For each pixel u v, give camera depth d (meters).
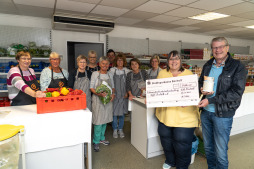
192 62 6.25
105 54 4.74
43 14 3.74
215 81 1.73
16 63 3.54
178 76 1.72
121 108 3.09
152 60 3.28
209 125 1.87
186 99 1.70
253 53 7.85
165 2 2.94
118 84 3.05
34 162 1.57
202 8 3.26
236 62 1.62
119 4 3.05
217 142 1.76
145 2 2.95
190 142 1.93
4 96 3.77
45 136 1.54
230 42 7.11
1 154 1.14
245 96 3.11
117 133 3.29
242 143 2.95
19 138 1.37
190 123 1.88
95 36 4.61
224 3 2.97
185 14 3.67
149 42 5.28
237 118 3.23
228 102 1.65
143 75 3.06
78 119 1.64
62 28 3.96
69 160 1.71
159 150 2.54
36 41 3.96
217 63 1.76
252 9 3.30
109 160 2.42
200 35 6.31
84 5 3.10
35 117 1.51
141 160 2.43
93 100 2.58
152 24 4.68
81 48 4.50
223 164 1.76
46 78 2.30
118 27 4.91
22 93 2.04
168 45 5.61
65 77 2.48
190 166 2.29
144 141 2.49
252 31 5.60
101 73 2.65
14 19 3.80
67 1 2.91
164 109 2.00
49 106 1.62
